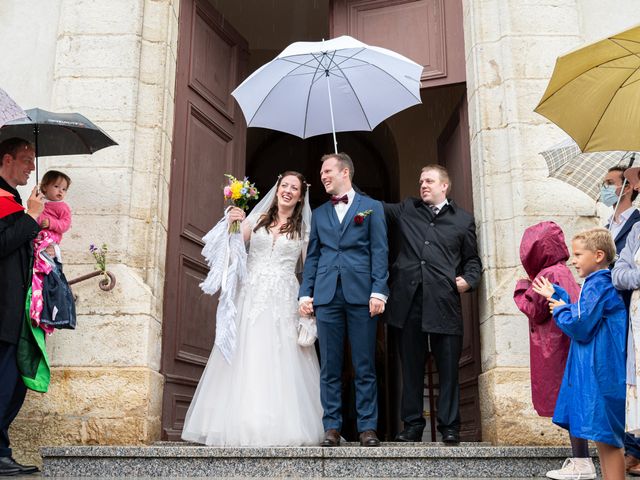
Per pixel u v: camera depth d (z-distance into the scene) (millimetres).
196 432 4359
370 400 4227
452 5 5688
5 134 4801
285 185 4734
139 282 4809
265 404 4219
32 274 4051
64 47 5297
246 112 4949
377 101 4949
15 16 5535
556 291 3299
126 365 4652
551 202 4914
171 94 5414
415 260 4645
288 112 5004
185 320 5289
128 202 4992
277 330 4438
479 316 5059
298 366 4414
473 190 5277
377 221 4461
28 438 4535
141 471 3865
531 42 5211
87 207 4973
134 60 5246
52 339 4699
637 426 2803
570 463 3656
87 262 4887
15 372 3936
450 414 4438
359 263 4379
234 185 4520
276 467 3811
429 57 5680
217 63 6078
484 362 4906
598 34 5371
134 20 5324
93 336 4703
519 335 4656
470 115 5355
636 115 3287
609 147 3367
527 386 4562
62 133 4805
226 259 4453
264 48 8594
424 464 3838
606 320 3010
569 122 3381
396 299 4621
